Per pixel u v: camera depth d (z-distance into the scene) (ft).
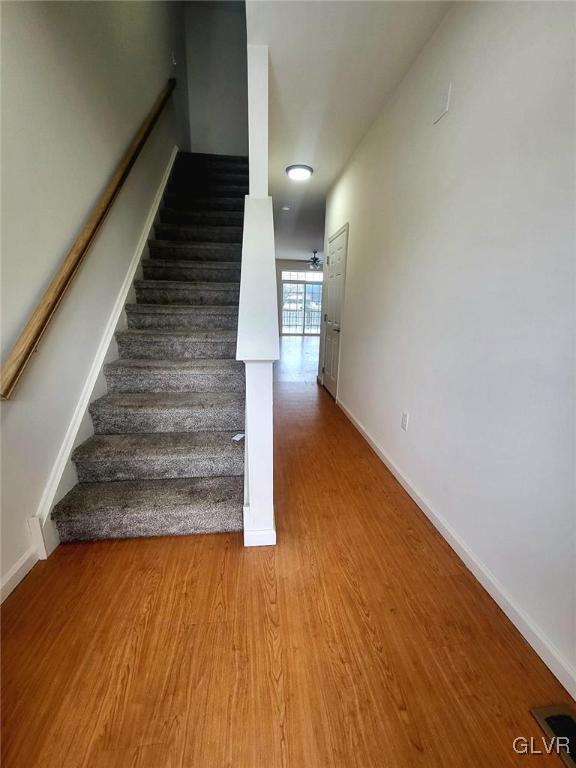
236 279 9.25
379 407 8.23
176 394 6.88
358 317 9.75
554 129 3.37
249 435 4.78
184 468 5.82
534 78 3.58
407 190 6.54
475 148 4.55
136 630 3.87
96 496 5.34
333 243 12.54
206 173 12.43
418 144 6.07
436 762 2.86
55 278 4.83
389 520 5.89
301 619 4.05
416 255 6.23
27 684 3.33
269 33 5.39
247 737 2.98
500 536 4.24
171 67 11.61
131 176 8.14
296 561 4.93
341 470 7.61
